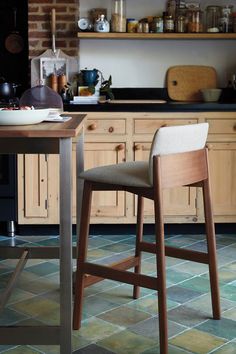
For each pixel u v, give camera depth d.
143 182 2.58
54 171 4.52
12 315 2.97
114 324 2.88
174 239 4.53
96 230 4.67
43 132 2.31
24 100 3.72
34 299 3.20
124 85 5.16
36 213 4.55
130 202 4.55
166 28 4.94
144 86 5.18
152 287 2.57
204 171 2.84
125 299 3.22
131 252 4.14
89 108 4.45
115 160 4.51
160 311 2.53
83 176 2.78
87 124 4.46
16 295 3.26
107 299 3.21
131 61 5.14
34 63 4.98
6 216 4.57
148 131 4.48
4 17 5.16
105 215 4.56
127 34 4.86
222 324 2.88
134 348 2.61
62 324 2.46
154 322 2.90
